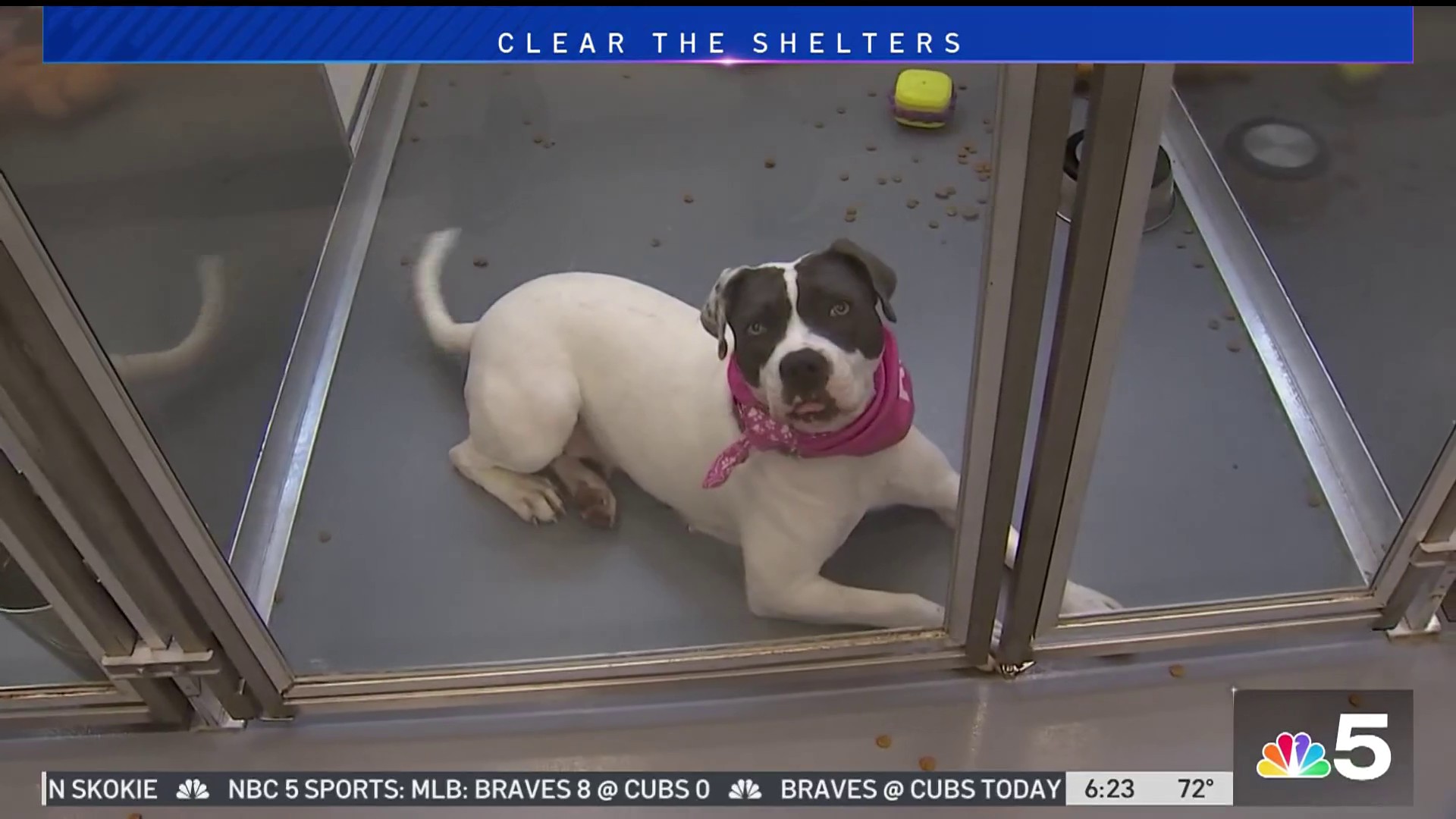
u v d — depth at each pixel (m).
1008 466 0.91
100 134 0.98
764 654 1.10
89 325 0.85
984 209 0.84
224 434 1.17
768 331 0.97
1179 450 1.20
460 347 1.31
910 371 1.03
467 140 1.42
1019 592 1.03
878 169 1.17
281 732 1.13
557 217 1.32
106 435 0.86
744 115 1.24
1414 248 1.26
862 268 1.00
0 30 0.83
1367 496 1.18
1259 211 1.29
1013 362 0.83
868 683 1.13
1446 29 0.86
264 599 1.17
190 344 1.12
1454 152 1.23
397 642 1.15
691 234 1.24
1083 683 1.12
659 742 1.10
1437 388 1.15
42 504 0.92
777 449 1.03
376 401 1.31
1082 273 0.77
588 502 1.21
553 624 1.15
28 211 0.83
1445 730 1.07
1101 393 0.86
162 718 1.12
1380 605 1.11
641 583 1.17
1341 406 1.23
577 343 1.18
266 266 1.30
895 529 1.12
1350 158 1.28
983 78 0.84
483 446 1.22
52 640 1.12
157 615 1.00
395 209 1.41
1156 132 0.70
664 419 1.11
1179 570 1.14
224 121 1.20
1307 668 1.12
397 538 1.22
